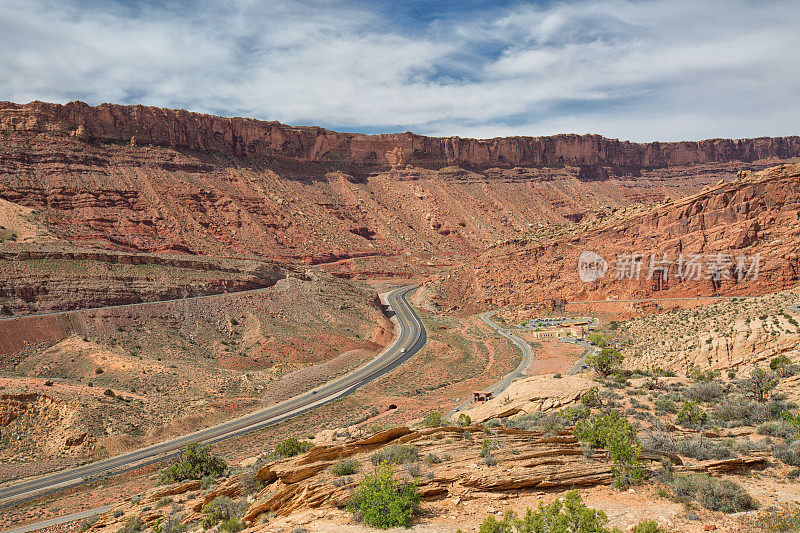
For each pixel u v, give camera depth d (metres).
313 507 19.83
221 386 89.69
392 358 109.56
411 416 69.31
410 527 17.20
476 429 27.34
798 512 16.53
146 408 77.88
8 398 71.50
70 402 72.56
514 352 108.00
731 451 23.25
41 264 112.62
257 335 115.81
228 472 43.47
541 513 15.55
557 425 32.16
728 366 56.00
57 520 47.22
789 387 38.44
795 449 21.86
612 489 19.52
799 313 61.06
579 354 100.88
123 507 39.16
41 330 97.50
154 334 107.19
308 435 60.34
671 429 30.39
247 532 19.03
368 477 19.42
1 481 60.25
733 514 16.86
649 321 111.38
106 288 113.12
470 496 19.17
